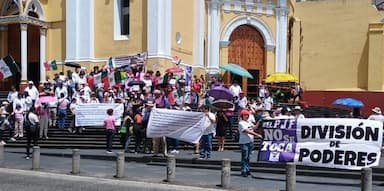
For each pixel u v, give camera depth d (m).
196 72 31.08
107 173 14.88
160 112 17.52
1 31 30.98
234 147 20.03
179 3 29.41
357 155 13.20
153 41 27.53
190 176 14.53
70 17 29.22
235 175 14.84
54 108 22.53
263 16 33.59
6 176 14.17
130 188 12.39
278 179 14.17
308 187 13.02
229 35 32.62
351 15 36.50
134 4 28.38
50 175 14.42
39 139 20.89
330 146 13.49
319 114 29.59
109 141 18.64
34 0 29.12
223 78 32.44
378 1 35.81
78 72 26.80
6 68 25.98
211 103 19.67
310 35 37.59
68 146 20.52
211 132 17.12
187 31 30.42
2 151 16.30
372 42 35.59
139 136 18.92
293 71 36.25
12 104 22.34
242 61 33.19
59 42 29.95
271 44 33.75
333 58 37.12
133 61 26.39
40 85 26.61
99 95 23.33
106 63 28.23
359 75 36.28
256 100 25.56
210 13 32.16
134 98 20.89
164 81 23.36
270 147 14.26
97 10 29.22
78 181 13.41
